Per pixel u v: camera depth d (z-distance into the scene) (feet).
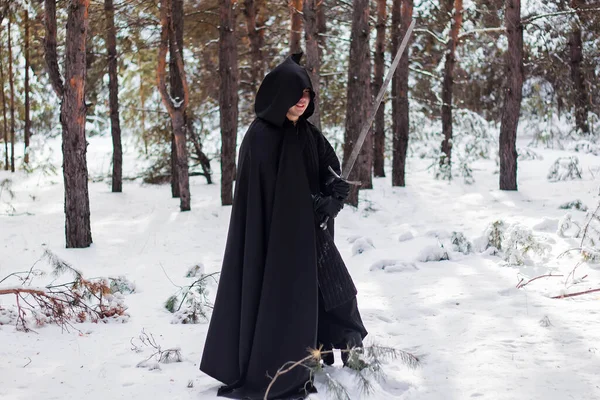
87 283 17.69
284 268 11.46
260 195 11.62
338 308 12.23
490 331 14.90
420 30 60.85
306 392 11.37
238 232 11.84
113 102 56.13
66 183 32.22
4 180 56.18
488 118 77.61
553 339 14.14
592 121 68.59
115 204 50.55
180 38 49.26
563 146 71.10
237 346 11.78
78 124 32.09
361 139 12.39
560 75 63.31
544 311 16.42
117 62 56.95
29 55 62.34
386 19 58.54
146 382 12.58
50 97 70.64
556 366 12.50
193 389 12.15
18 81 69.72
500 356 13.14
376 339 14.61
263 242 11.67
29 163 67.26
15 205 50.29
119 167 56.65
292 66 11.71
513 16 45.93
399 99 55.21
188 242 34.01
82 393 12.09
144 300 20.01
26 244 33.24
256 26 61.57
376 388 11.61
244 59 62.85
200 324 17.02
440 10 61.36
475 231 32.42
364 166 52.39
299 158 11.73
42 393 12.09
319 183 12.53
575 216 33.91
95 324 17.06
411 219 38.81
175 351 13.88
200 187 60.80
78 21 30.96
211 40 58.95
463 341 14.28
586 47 68.69
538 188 47.11
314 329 11.47
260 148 11.61
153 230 38.14
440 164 58.70
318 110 41.27
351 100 45.88
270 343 11.40
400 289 19.81
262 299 11.46
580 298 17.76
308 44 40.86
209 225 39.86
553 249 25.11
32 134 72.33
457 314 16.53
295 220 11.54
